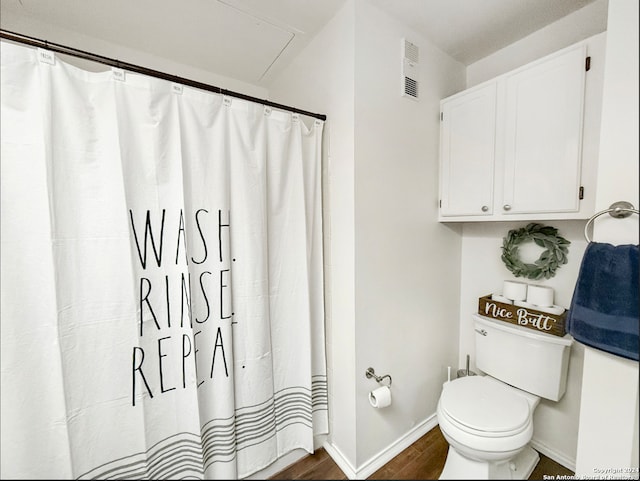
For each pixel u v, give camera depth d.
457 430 1.07
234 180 1.12
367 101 1.24
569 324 0.92
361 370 1.28
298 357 1.33
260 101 1.18
